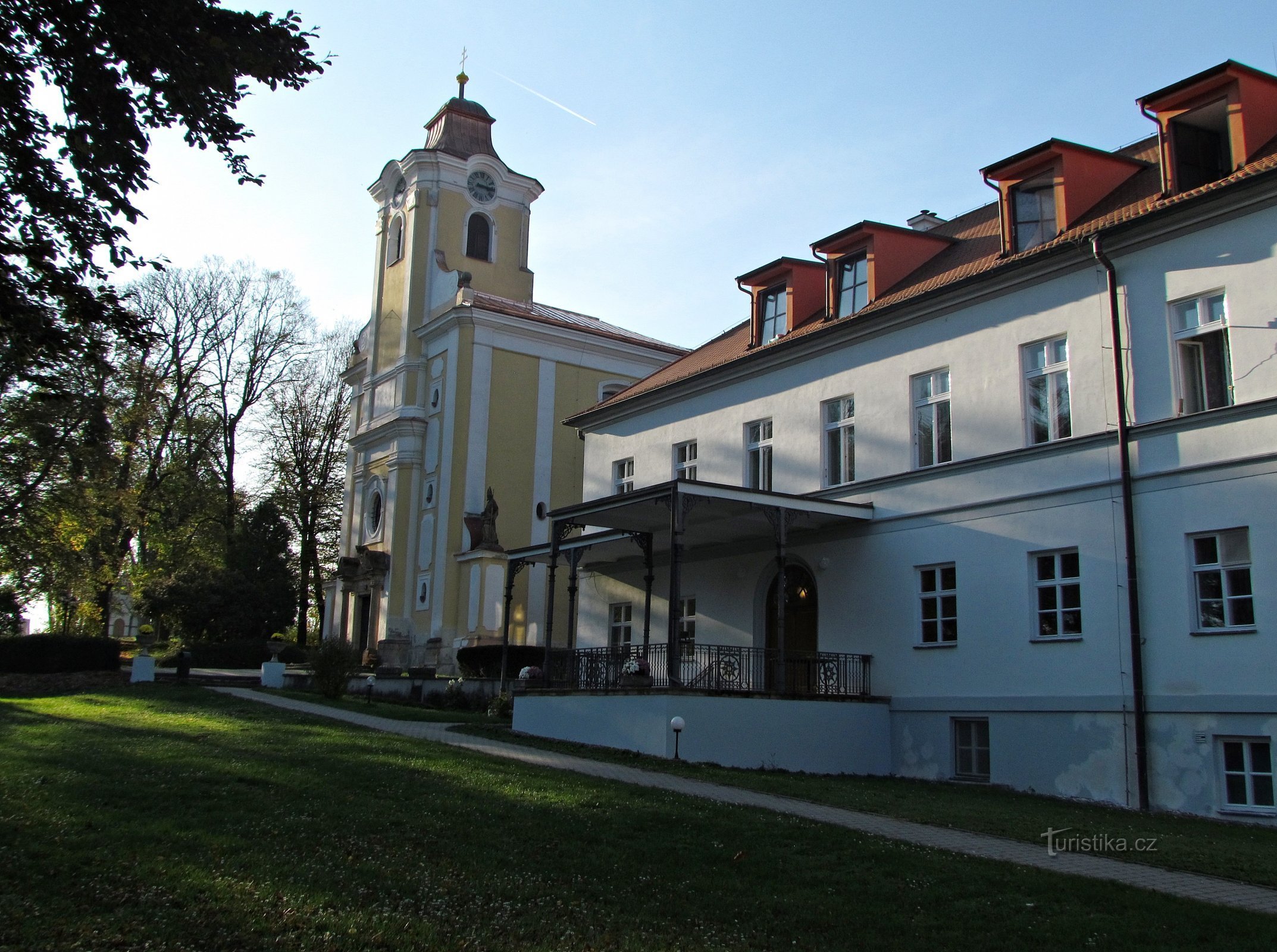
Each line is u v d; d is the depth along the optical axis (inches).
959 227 991.0
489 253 1831.9
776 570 917.8
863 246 890.1
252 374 1974.7
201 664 1724.9
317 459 2091.5
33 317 476.7
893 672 793.6
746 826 457.7
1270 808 573.3
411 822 438.0
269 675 1230.3
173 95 442.3
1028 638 706.8
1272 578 588.1
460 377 1641.2
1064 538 694.5
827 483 876.0
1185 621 623.5
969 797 637.3
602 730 763.4
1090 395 690.8
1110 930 330.0
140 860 358.6
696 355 1167.0
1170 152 679.1
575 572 944.3
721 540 949.8
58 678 1175.6
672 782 592.1
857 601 828.0
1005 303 752.3
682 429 1040.2
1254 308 612.4
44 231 461.7
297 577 2031.3
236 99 454.9
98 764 538.9
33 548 1218.6
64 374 916.6
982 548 744.3
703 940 321.1
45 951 273.6
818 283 959.6
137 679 1196.5
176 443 1768.0
